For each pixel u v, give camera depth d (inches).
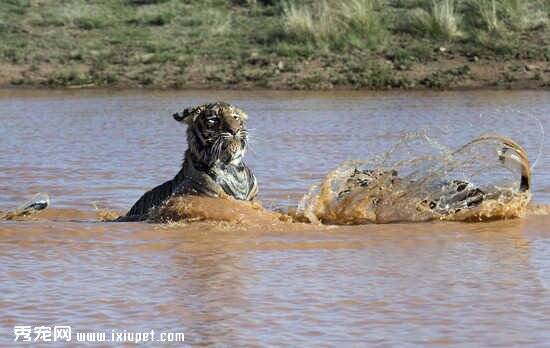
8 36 1659.7
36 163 827.4
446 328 360.2
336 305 390.0
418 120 1063.6
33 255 481.7
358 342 345.7
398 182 588.7
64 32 1681.8
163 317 376.8
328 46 1555.1
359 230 541.0
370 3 1628.9
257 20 1702.8
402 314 377.1
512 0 1611.7
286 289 414.0
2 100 1321.4
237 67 1493.6
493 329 358.3
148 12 1753.2
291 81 1437.0
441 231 535.8
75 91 1424.7
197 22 1704.0
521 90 1360.7
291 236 524.4
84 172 783.7
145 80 1461.6
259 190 689.6
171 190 603.2
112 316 378.9
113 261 468.8
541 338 347.6
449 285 417.1
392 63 1491.1
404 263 458.6
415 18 1599.4
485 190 586.2
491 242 504.4
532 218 571.8
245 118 605.3
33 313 383.2
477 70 1445.6
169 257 476.7
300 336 352.5
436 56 1502.2
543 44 1514.5
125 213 630.5
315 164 801.6
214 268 452.4
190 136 597.3
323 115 1123.9
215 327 363.6
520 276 430.3
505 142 593.9
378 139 932.6
